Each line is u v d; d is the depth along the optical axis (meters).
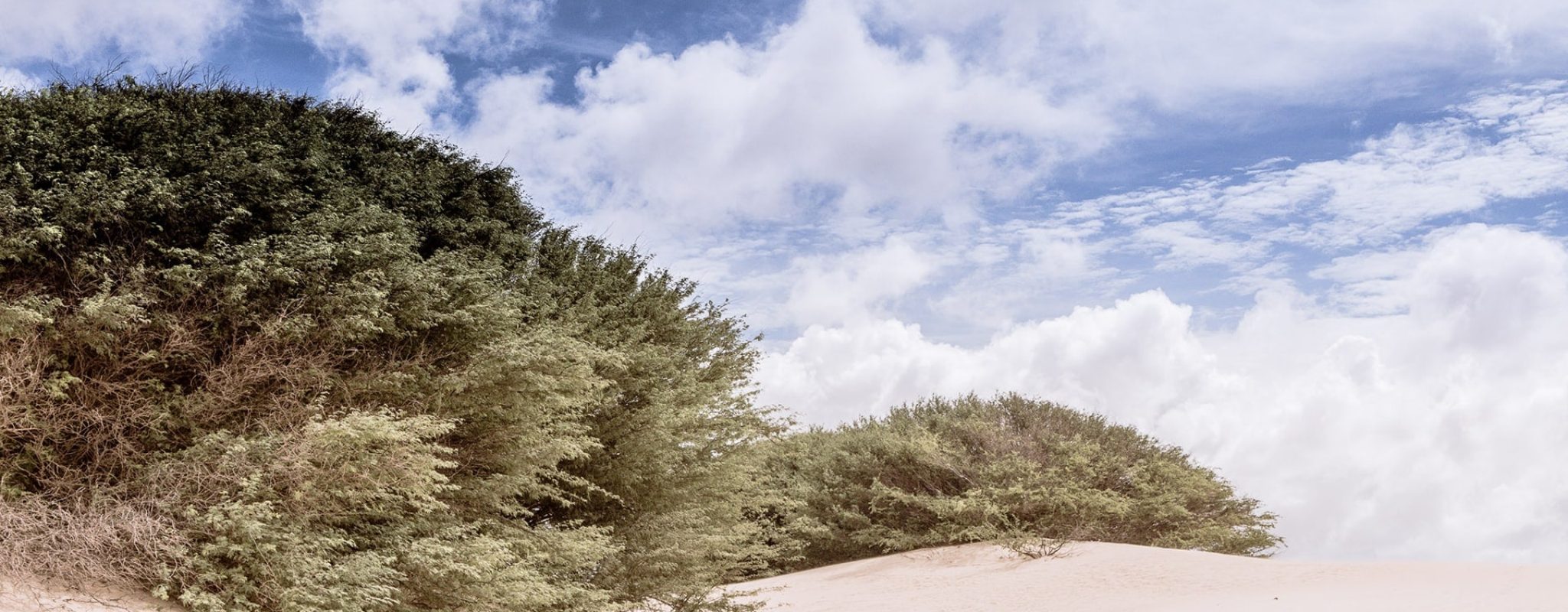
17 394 8.22
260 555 8.09
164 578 7.85
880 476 30.30
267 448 8.62
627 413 13.99
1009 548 24.70
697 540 14.30
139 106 10.48
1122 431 33.34
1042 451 30.52
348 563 8.52
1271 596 15.41
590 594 11.91
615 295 16.02
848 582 23.86
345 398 9.94
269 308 9.78
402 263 10.54
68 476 8.50
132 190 9.00
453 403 10.69
